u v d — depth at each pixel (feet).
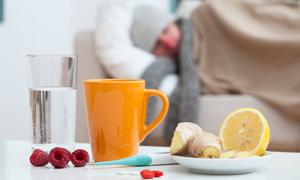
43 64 2.98
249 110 3.08
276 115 7.61
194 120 7.58
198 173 2.83
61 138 3.03
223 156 2.85
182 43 8.27
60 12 10.75
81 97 7.97
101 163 3.01
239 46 8.55
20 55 9.75
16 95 9.68
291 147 7.59
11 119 9.61
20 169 2.92
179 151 2.93
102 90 3.05
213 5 8.84
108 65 7.86
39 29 10.15
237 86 8.10
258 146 2.96
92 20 11.58
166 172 2.86
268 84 8.13
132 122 3.11
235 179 2.68
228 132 3.09
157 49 8.32
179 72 8.30
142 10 8.46
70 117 3.04
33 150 3.08
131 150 3.13
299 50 8.14
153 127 3.21
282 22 8.55
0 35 9.36
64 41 10.91
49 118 3.01
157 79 7.76
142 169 2.93
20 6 9.69
